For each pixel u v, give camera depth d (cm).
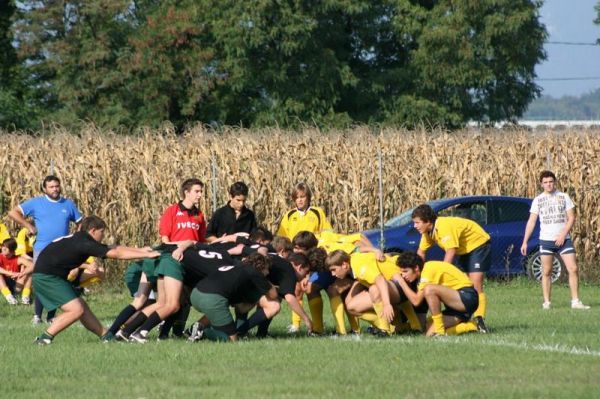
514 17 14088
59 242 3425
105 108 14125
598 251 6588
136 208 6225
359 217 6500
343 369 2788
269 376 2691
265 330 3606
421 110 14038
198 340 3456
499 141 7256
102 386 2586
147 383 2616
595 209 6625
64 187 6119
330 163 6600
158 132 7225
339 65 14075
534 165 6881
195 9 14112
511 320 4078
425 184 6700
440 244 3753
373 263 3562
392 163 6694
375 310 3572
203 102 14512
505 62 14625
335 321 3766
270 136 7100
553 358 2945
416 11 14512
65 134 7062
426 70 14262
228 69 14275
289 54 13538
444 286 3519
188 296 3575
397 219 5978
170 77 13975
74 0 14738
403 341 3353
